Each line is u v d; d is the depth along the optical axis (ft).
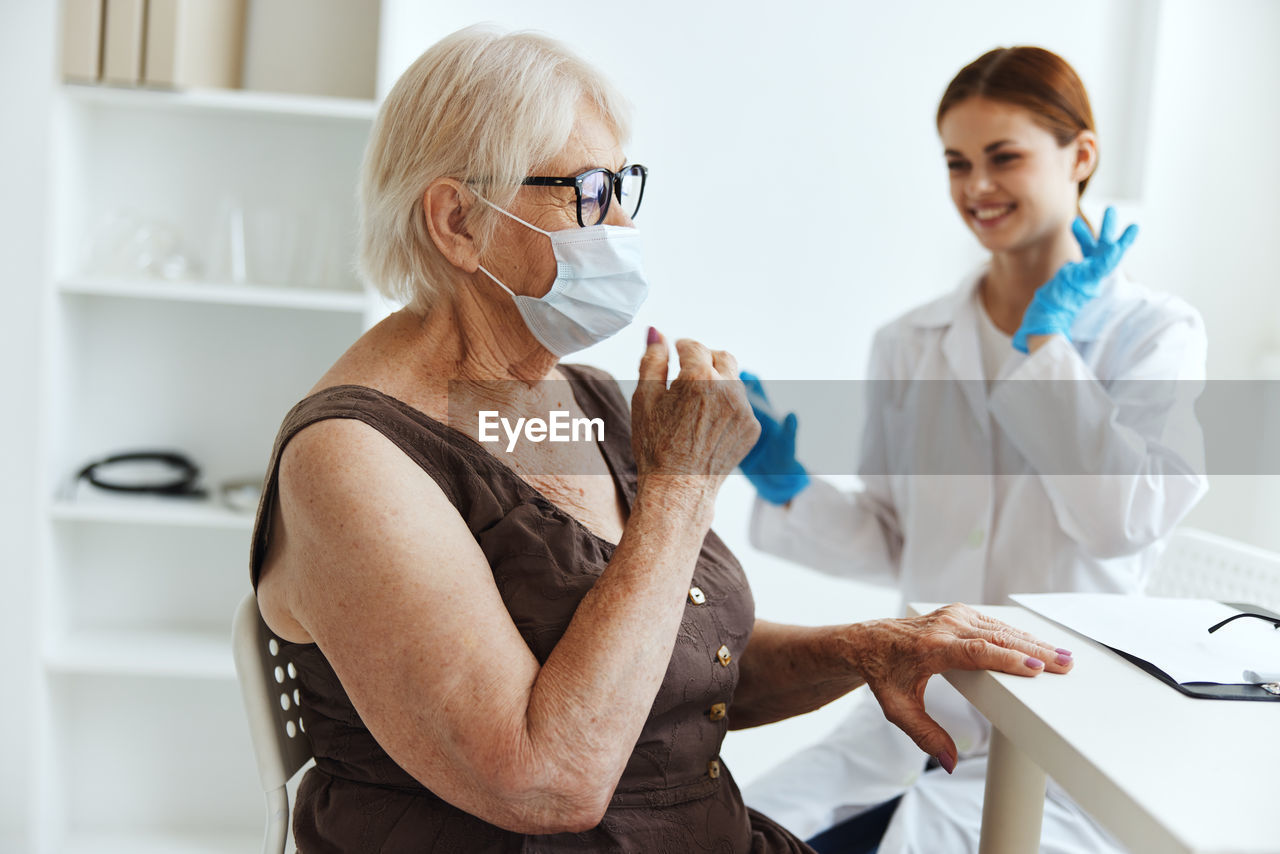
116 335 7.22
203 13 6.50
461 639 2.58
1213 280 7.53
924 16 7.43
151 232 6.81
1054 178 5.34
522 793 2.56
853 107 7.49
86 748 7.35
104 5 6.29
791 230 7.56
